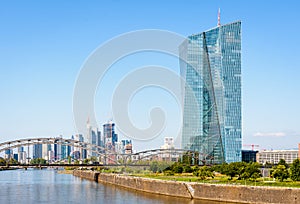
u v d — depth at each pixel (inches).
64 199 6756.9
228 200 6082.7
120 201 6446.9
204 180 7357.3
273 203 5516.7
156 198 6791.3
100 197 7027.6
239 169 7470.5
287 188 5447.8
